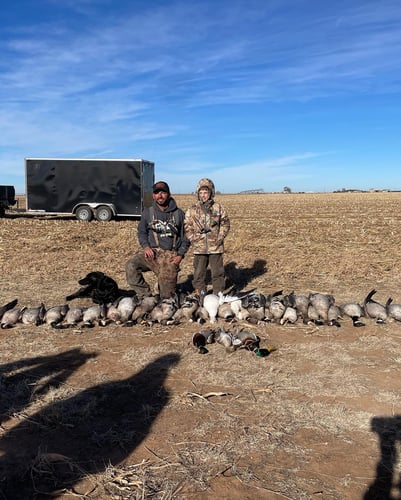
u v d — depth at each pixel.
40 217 20.27
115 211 17.23
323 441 2.56
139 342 4.14
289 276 7.00
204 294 4.84
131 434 2.64
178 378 3.38
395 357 3.77
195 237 5.29
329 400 3.03
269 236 12.13
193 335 4.10
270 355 3.80
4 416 2.86
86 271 7.30
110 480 2.25
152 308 4.72
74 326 4.59
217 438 2.60
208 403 2.99
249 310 4.67
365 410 2.89
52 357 3.79
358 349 3.95
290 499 2.11
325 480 2.24
